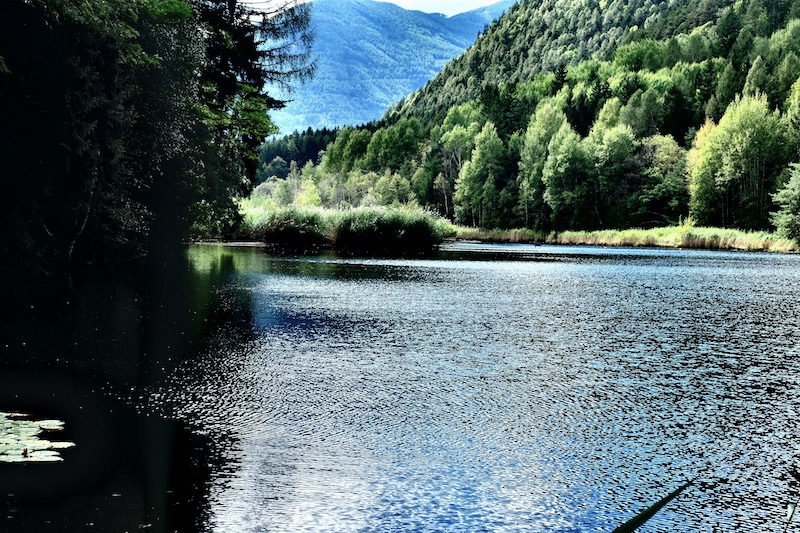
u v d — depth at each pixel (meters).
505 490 4.80
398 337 11.47
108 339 10.65
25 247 17.52
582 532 4.12
